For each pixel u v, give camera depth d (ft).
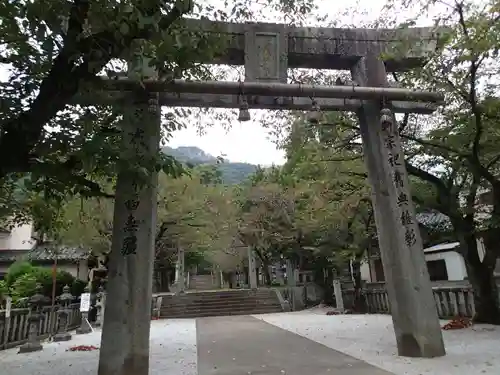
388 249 25.89
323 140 39.17
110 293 21.40
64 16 15.67
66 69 16.01
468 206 35.47
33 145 16.89
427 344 23.77
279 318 55.88
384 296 55.57
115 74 18.19
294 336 36.22
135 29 16.12
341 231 59.00
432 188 43.01
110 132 20.80
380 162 27.22
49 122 17.52
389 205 26.27
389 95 26.86
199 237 80.12
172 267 105.91
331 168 41.91
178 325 52.08
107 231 55.16
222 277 149.79
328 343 31.19
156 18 15.80
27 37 16.03
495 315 36.32
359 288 60.59
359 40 28.94
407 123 36.35
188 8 16.62
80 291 66.59
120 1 14.96
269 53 26.91
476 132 29.71
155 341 36.99
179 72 18.84
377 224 26.96
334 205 50.06
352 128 36.40
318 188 46.47
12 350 35.04
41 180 20.66
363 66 28.63
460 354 23.99
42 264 76.84
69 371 24.22
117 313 21.12
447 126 32.99
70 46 15.47
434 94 26.96
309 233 66.85
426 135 35.14
